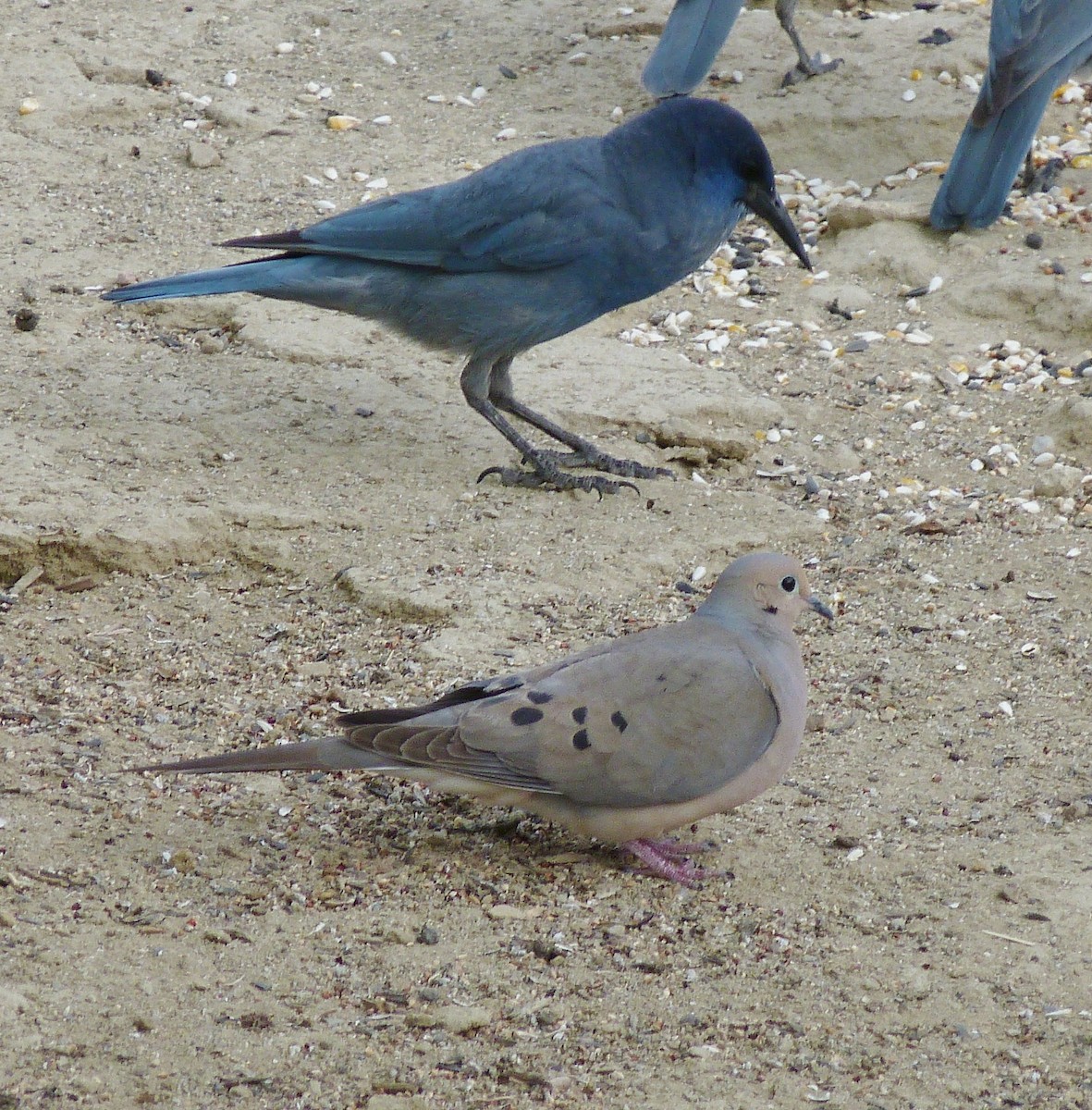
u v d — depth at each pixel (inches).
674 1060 286.0
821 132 721.6
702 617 345.4
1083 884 335.9
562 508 497.7
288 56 799.1
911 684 419.5
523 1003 297.3
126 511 465.4
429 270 503.2
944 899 333.1
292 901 322.3
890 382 577.9
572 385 559.8
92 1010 287.4
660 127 500.4
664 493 510.0
